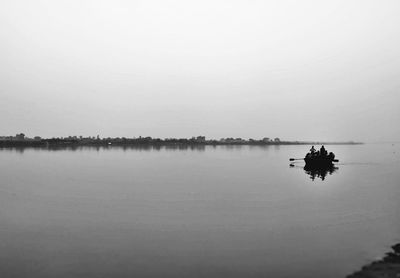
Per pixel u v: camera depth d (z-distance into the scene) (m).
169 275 21.58
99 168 108.06
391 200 46.25
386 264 22.27
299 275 21.17
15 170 100.38
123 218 37.03
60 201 47.81
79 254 25.47
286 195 51.62
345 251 25.27
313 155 97.81
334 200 46.66
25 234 30.92
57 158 170.12
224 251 25.89
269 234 30.31
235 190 57.50
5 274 21.95
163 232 31.36
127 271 22.31
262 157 184.38
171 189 59.41
